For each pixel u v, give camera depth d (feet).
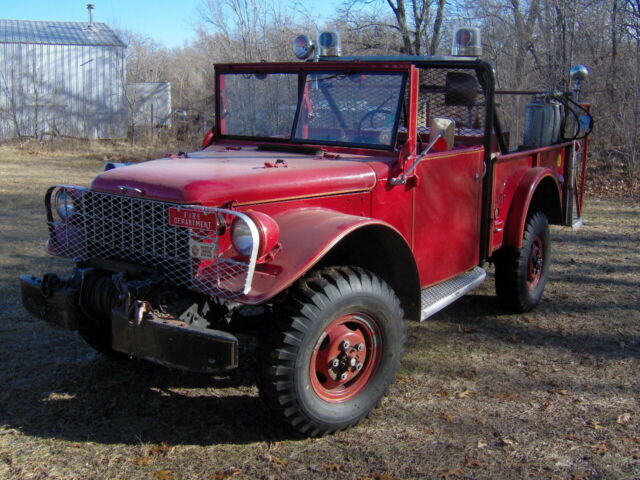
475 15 52.90
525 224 17.89
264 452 11.07
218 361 10.04
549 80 47.19
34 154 66.54
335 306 10.94
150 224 11.20
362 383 12.03
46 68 77.71
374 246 12.56
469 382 14.03
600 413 12.53
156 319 10.52
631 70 46.19
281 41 57.93
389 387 12.92
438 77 17.01
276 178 11.58
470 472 10.46
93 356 15.14
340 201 12.52
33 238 26.63
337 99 14.35
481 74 16.22
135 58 100.42
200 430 11.86
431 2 55.11
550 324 17.76
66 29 83.51
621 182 41.73
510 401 13.08
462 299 19.98
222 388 13.69
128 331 10.86
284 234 10.98
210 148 15.80
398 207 13.64
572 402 13.01
